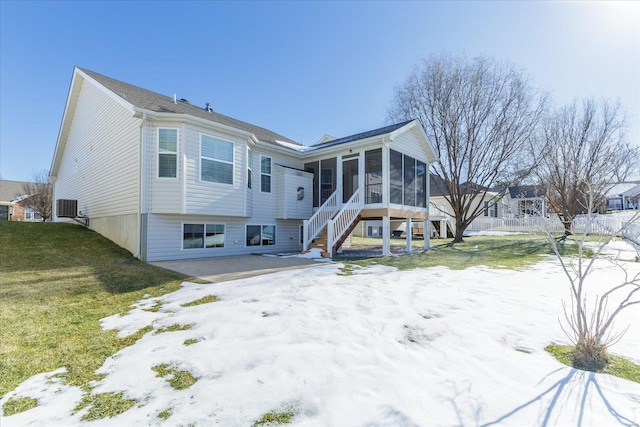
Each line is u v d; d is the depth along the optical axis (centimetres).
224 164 965
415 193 1271
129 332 354
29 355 297
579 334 289
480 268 786
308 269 747
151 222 862
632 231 1288
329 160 1305
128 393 234
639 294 509
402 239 2036
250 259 940
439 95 1596
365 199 1193
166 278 630
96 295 506
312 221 1103
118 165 1004
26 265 709
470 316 399
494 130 1537
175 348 308
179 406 216
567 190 1625
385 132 1114
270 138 1434
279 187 1220
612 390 229
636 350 298
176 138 868
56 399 227
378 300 473
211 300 475
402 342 322
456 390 229
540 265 840
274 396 226
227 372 262
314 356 288
